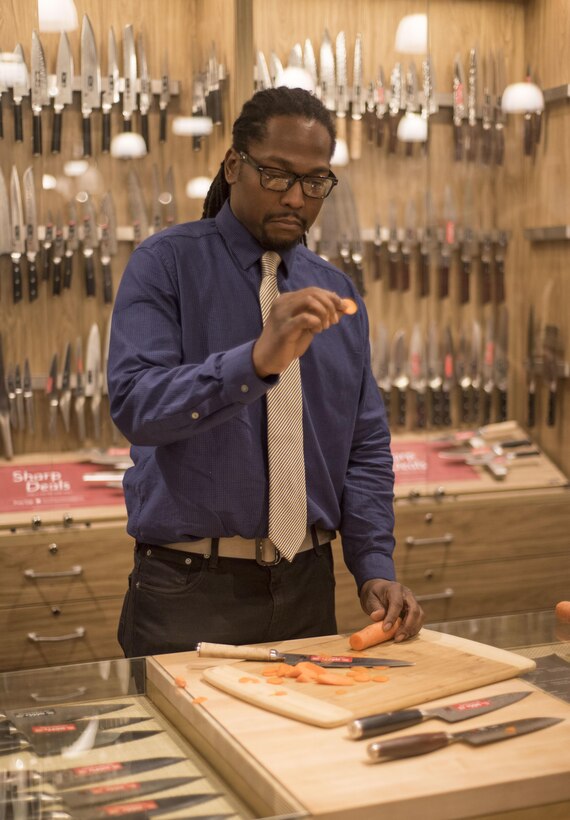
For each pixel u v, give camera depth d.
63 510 3.25
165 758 1.10
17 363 3.36
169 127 3.47
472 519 3.60
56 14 3.31
